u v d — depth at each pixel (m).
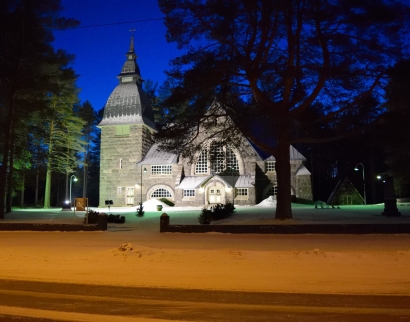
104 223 24.84
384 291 9.18
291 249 15.75
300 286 9.72
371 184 67.44
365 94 24.08
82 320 7.12
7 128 31.62
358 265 12.00
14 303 8.38
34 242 19.17
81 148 59.06
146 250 14.41
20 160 45.97
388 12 21.77
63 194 83.06
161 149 26.94
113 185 57.91
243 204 51.25
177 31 23.95
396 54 22.94
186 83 24.34
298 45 25.03
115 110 59.25
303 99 27.88
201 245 17.39
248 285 9.88
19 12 30.38
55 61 33.50
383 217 29.19
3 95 31.92
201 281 10.36
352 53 23.86
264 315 7.39
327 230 21.17
